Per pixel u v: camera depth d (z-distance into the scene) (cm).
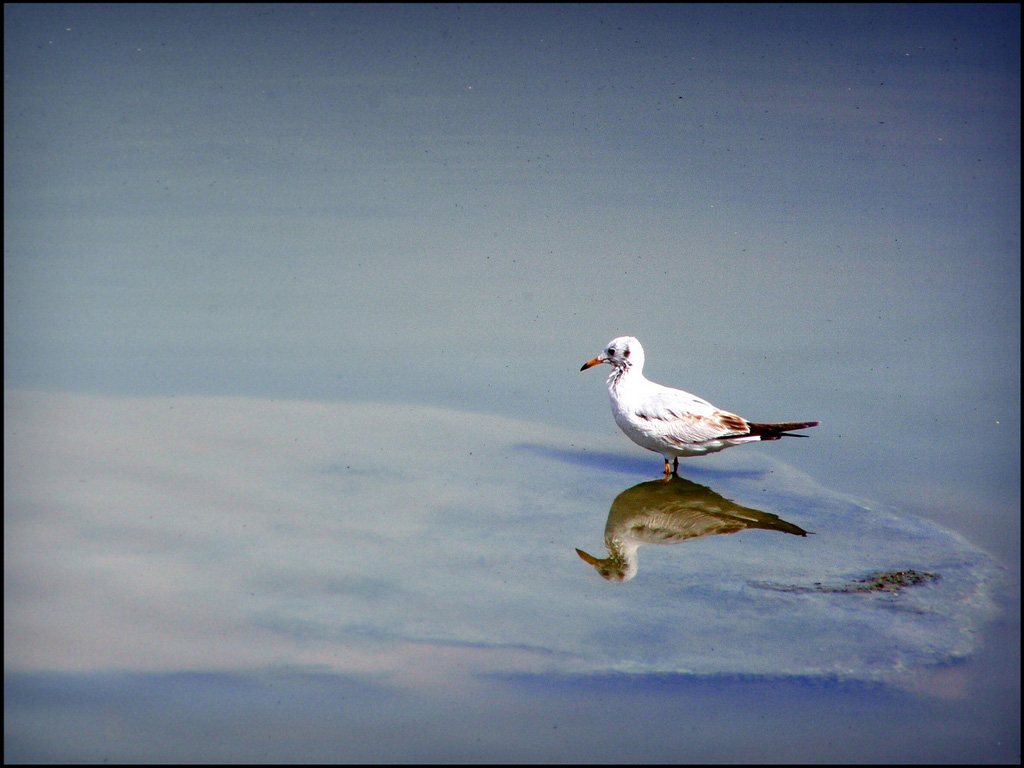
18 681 928
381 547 1171
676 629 1016
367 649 981
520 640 997
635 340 1374
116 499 1265
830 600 1068
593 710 903
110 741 858
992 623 1023
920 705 905
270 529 1205
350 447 1432
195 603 1050
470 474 1366
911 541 1195
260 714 893
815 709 902
